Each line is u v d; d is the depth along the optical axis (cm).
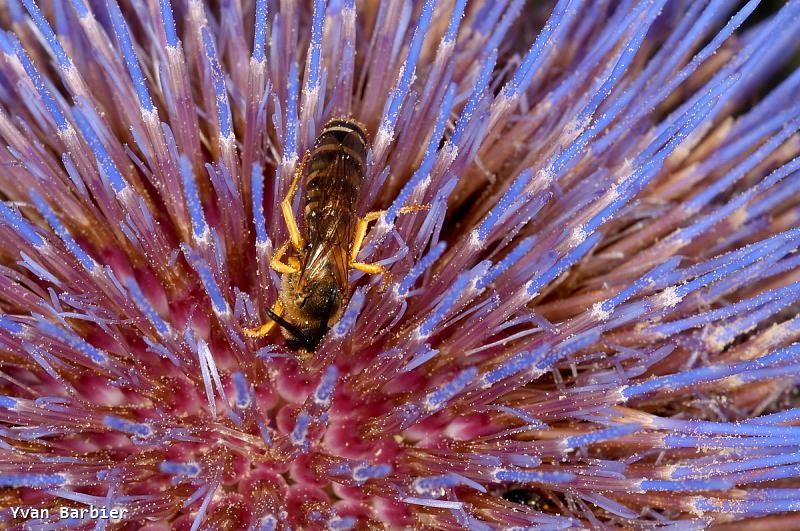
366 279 13
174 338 13
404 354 13
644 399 13
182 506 13
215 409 13
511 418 13
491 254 13
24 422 13
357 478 12
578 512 13
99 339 13
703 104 13
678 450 13
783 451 13
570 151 13
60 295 13
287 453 13
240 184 13
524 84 13
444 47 13
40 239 13
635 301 13
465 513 13
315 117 13
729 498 13
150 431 12
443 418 13
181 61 13
